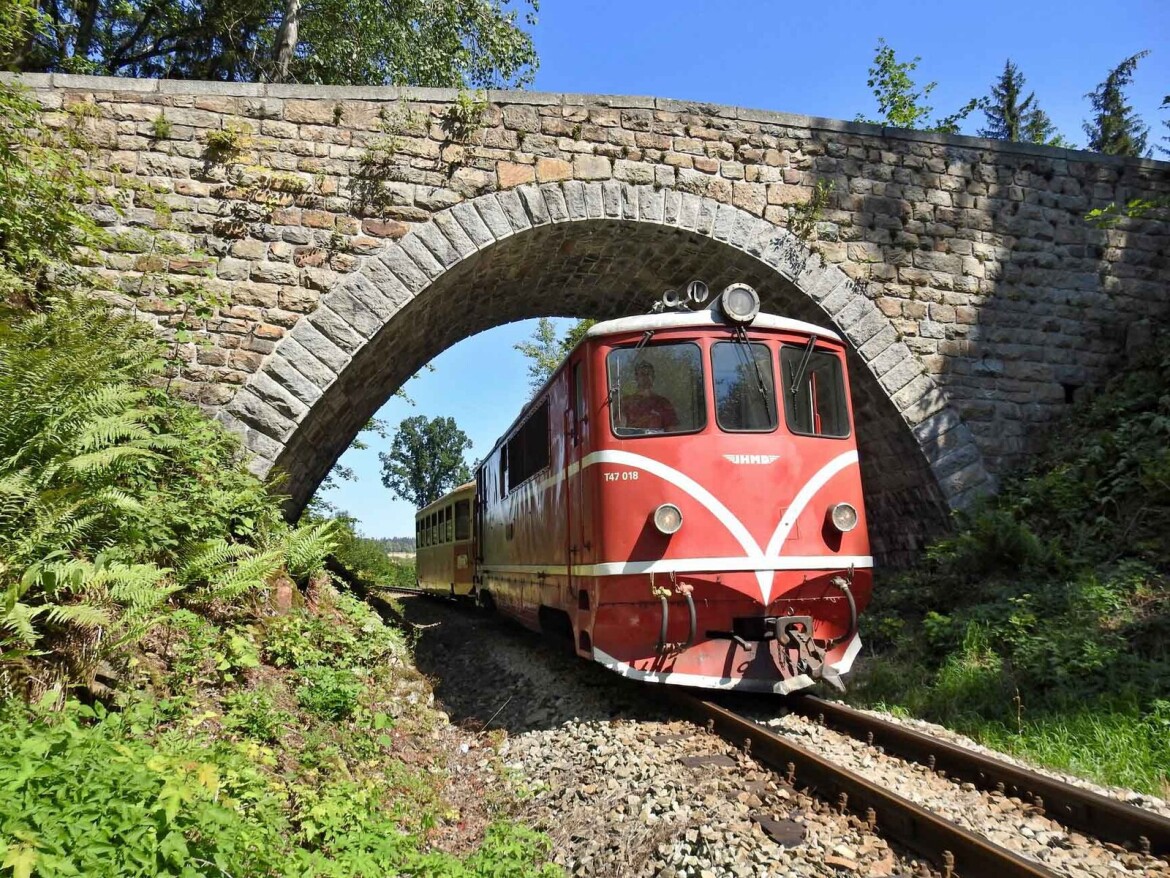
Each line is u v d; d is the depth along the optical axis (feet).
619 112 40.06
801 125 42.09
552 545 30.66
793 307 43.65
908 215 42.98
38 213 28.60
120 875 9.23
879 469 46.57
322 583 33.04
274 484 32.30
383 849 14.57
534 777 21.22
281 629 24.91
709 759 19.57
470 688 33.37
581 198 39.14
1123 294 45.32
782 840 14.64
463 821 19.16
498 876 15.03
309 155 36.52
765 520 24.23
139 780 10.72
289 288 35.81
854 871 13.62
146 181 34.99
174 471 27.81
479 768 22.86
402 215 37.19
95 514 18.75
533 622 35.65
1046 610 30.14
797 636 24.23
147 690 17.67
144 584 16.80
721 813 15.96
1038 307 44.16
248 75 68.90
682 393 25.29
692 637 23.63
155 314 34.35
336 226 36.52
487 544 49.39
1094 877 13.65
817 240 41.81
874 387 42.42
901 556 47.57
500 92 38.65
